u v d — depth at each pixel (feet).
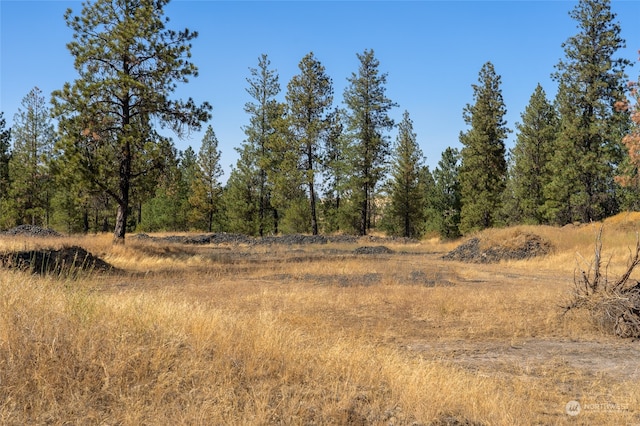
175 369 17.01
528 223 158.40
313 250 118.83
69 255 56.65
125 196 86.79
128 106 86.99
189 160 242.99
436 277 60.90
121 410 14.23
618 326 31.86
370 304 40.14
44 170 168.66
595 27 134.10
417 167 181.16
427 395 17.07
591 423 17.01
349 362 20.11
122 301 23.94
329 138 160.56
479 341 29.91
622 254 76.64
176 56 86.74
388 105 173.17
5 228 177.99
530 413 17.29
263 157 167.02
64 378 15.42
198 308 24.95
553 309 38.19
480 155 162.20
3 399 14.08
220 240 143.54
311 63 157.28
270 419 14.73
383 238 149.38
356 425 14.97
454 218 188.24
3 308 18.76
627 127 132.26
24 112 174.09
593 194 134.10
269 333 21.66
